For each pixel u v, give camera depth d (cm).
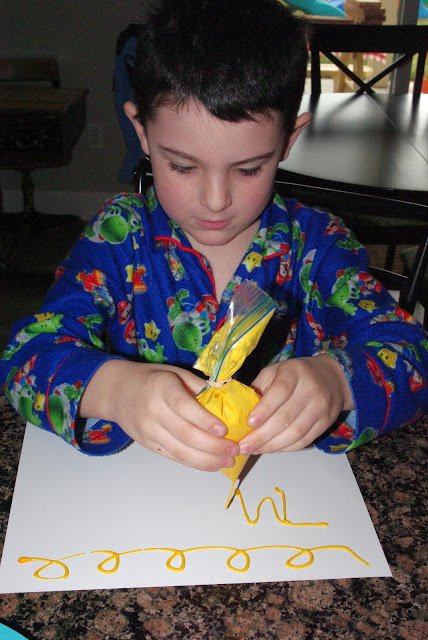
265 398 59
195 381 64
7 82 336
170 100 67
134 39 262
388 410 71
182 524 60
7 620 50
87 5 321
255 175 72
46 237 333
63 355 71
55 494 63
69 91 311
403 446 73
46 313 80
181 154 69
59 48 330
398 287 136
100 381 67
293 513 62
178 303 93
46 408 68
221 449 55
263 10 73
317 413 62
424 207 116
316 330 98
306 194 122
